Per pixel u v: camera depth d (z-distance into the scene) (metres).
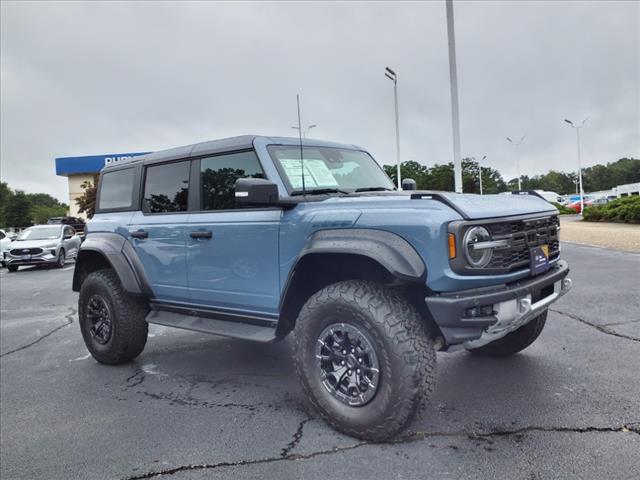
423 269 2.67
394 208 2.86
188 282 4.00
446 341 2.70
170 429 3.23
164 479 2.61
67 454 2.97
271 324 3.50
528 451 2.66
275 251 3.35
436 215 2.70
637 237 14.47
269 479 2.54
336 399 2.98
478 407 3.24
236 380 4.16
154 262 4.28
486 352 4.27
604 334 4.76
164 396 3.87
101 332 4.76
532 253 3.08
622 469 2.45
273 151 3.61
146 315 4.62
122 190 4.77
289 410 3.44
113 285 4.60
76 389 4.16
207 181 3.95
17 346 5.91
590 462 2.52
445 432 2.93
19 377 4.61
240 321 3.73
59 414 3.62
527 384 3.59
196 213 3.97
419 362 2.66
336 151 4.16
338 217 3.02
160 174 4.38
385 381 2.71
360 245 2.81
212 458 2.80
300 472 2.58
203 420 3.34
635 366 3.86
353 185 3.94
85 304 4.84
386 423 2.73
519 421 3.02
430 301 2.67
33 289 11.62
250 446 2.91
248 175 3.63
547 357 4.17
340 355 2.96
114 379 4.37
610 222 24.39
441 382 3.72
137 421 3.39
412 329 2.71
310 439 2.96
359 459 2.68
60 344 5.89
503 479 2.41
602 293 6.62
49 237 17.67
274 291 3.39
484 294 2.70
